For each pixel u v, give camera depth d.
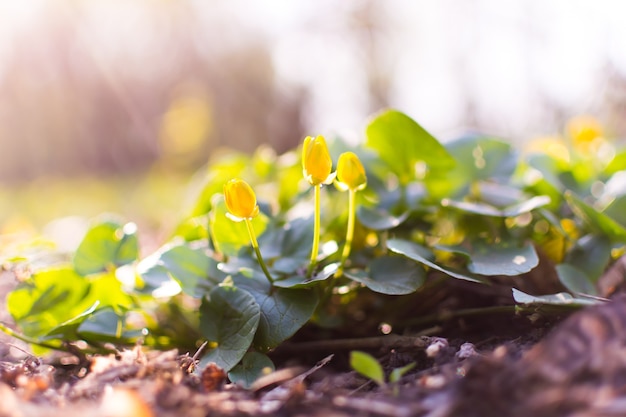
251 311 0.32
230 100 2.87
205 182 0.43
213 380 0.29
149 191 1.76
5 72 2.89
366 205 0.40
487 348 0.32
